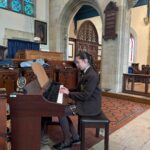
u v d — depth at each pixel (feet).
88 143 8.86
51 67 17.63
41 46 29.78
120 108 15.44
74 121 11.77
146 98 17.44
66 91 8.13
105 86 21.76
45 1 30.19
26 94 6.49
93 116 7.61
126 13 20.52
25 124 6.61
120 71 20.85
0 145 5.82
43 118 9.43
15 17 26.50
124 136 9.78
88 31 41.37
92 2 25.02
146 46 38.65
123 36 20.59
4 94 5.73
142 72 27.91
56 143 8.69
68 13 28.76
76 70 19.80
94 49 43.24
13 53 25.86
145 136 9.83
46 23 30.40
